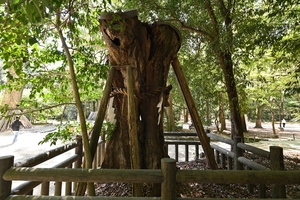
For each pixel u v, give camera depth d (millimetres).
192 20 4582
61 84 2164
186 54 5590
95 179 1147
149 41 2371
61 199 1132
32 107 1834
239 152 2734
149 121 2449
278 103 12984
